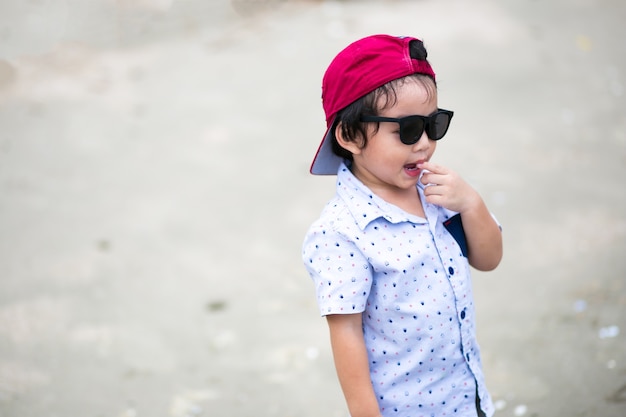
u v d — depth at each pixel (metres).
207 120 6.84
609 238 4.79
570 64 7.30
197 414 3.72
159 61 8.04
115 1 9.44
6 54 8.29
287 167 6.06
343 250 2.06
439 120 2.04
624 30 7.95
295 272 4.89
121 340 4.34
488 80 7.07
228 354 4.19
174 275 4.92
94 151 6.51
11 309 4.64
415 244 2.09
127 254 5.15
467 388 2.18
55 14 9.25
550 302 4.26
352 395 2.05
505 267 4.64
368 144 2.04
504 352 3.89
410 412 2.16
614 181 5.46
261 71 7.61
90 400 3.87
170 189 5.89
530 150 5.96
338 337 2.06
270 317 4.48
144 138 6.64
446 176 2.13
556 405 3.46
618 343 3.83
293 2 9.12
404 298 2.07
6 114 7.17
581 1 8.70
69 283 4.88
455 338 2.13
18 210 5.71
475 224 2.18
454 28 8.06
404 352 2.11
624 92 6.77
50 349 4.28
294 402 3.76
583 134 6.15
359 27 8.24
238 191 5.79
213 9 9.12
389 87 1.97
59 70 7.97
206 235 5.32
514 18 8.30
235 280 4.84
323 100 2.16
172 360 4.17
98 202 5.78
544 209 5.18
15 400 3.88
